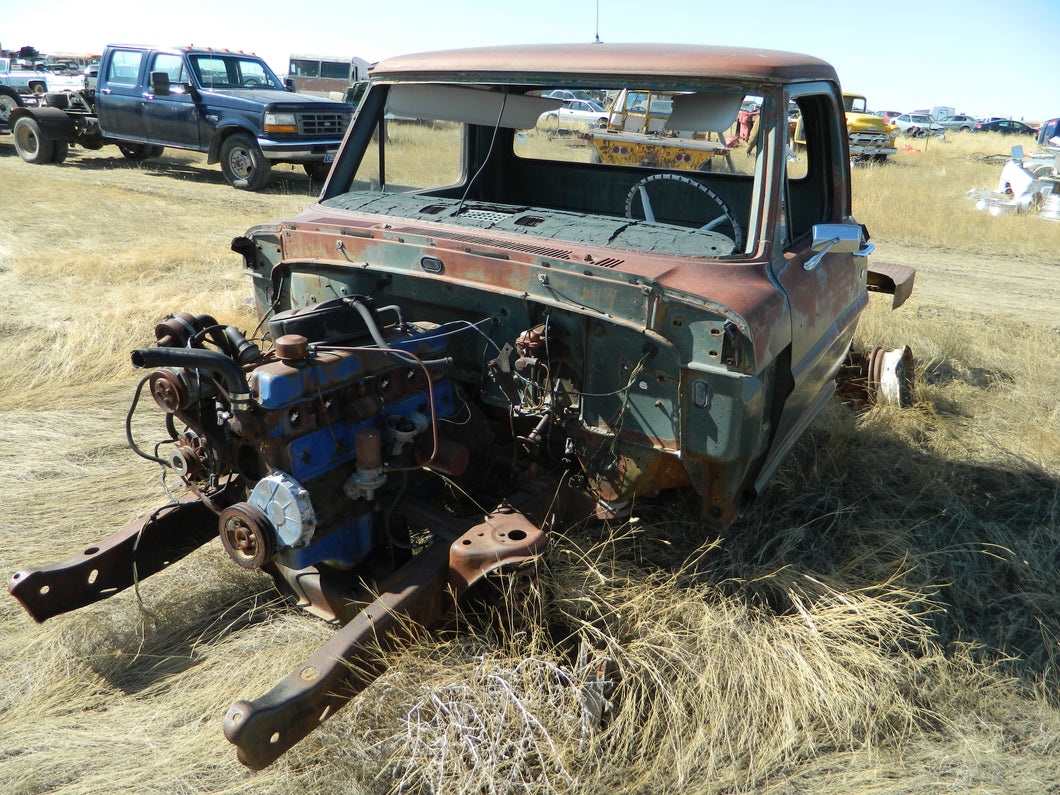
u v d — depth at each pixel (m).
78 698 2.75
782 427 3.49
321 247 3.37
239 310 6.51
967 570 3.64
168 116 13.76
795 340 3.17
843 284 4.00
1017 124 47.47
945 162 24.12
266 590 3.27
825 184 4.20
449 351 3.27
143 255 8.28
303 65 37.44
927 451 4.71
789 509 4.02
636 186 4.24
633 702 2.68
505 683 2.59
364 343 2.88
